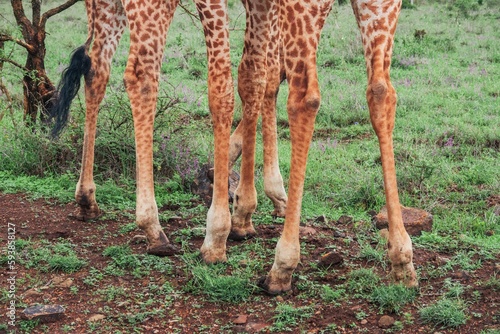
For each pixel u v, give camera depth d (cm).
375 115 391
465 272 439
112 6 539
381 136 393
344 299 405
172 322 386
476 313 384
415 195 641
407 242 406
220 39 432
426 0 2977
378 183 646
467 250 491
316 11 377
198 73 1221
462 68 1306
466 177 697
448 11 2458
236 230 510
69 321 385
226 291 412
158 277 445
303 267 455
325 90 1101
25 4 2150
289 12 381
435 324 373
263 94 491
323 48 1449
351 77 1209
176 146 686
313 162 741
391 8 383
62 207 582
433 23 2034
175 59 1330
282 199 561
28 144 679
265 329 372
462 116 948
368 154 773
